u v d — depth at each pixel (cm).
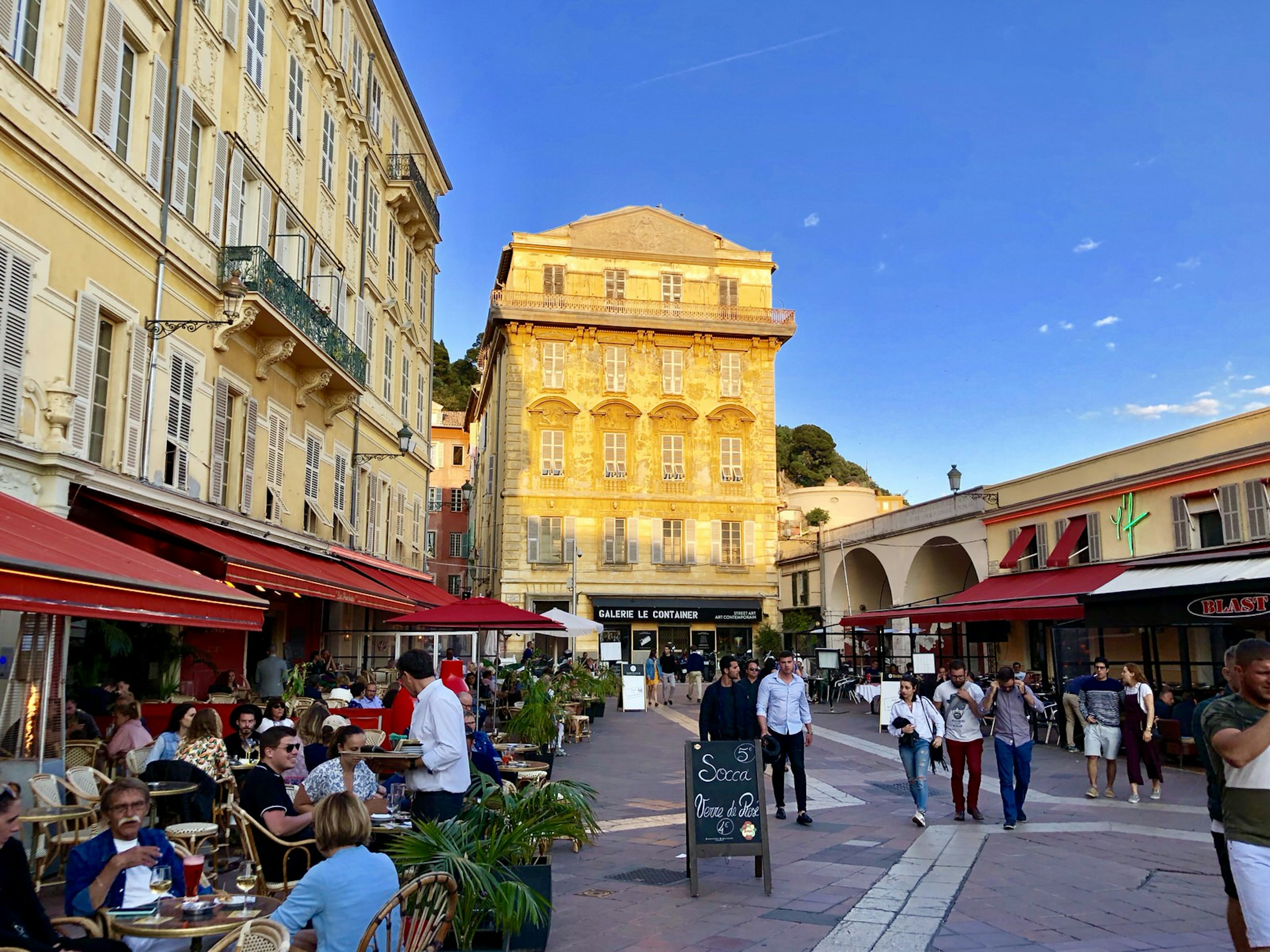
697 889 757
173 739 939
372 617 2641
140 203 1306
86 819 805
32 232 1061
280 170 1845
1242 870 430
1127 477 2388
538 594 4166
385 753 773
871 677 2959
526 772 1027
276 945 379
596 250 4459
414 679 681
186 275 1435
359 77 2394
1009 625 2684
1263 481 1988
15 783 512
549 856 771
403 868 554
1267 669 435
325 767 715
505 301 4316
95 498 1131
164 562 864
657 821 1086
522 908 541
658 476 4338
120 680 1276
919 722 1073
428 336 3231
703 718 1113
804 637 4328
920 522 3409
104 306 1212
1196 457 2184
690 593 4281
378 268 2578
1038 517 2748
